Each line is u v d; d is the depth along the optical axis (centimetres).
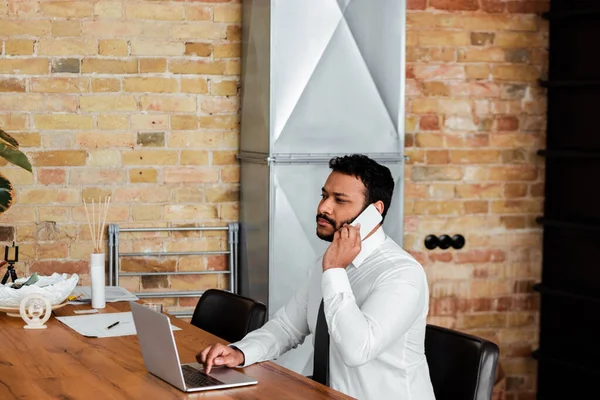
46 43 399
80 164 407
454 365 216
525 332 463
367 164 234
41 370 207
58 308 291
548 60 455
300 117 374
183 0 412
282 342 247
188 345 239
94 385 193
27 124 400
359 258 230
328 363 230
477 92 448
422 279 223
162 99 413
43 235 405
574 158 439
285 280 376
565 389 446
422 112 442
